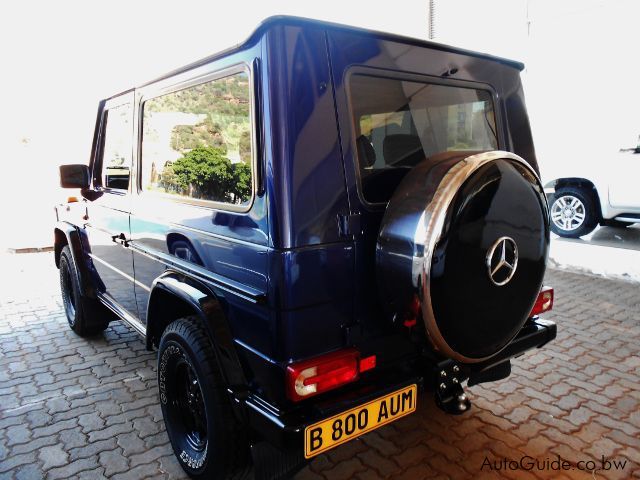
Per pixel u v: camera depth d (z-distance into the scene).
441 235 1.67
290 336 1.71
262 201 1.73
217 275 2.04
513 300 1.96
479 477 2.33
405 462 2.45
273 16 1.64
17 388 3.24
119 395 3.14
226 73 1.92
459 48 2.21
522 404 2.97
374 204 1.91
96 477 2.37
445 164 1.80
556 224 7.60
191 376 2.25
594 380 3.25
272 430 1.71
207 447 2.10
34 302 5.07
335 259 1.79
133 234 2.84
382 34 1.91
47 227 8.69
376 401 1.82
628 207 6.75
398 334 2.02
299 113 1.69
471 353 1.91
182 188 2.33
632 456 2.48
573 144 7.78
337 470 2.39
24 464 2.47
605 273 5.71
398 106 2.03
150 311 2.51
